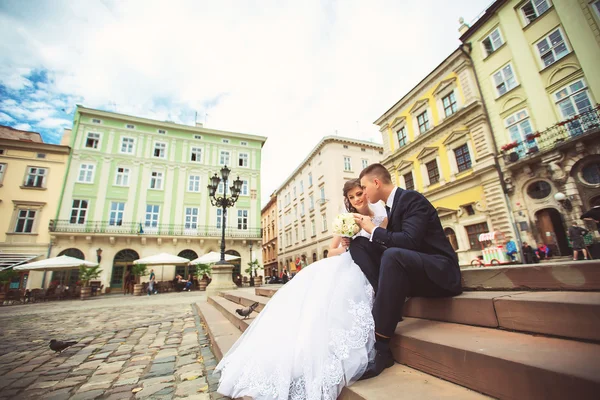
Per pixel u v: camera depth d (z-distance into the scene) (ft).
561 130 37.32
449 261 5.70
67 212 67.15
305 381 4.69
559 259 36.17
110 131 76.07
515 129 43.86
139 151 77.66
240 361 6.11
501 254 38.70
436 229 5.98
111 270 67.15
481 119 47.96
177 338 13.55
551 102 40.22
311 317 5.20
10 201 63.36
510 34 45.65
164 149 81.00
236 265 80.23
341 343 4.71
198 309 22.11
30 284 59.98
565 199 36.40
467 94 50.67
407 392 3.92
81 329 17.25
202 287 62.69
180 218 76.89
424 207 5.91
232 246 80.79
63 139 79.30
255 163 90.43
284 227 125.90
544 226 39.42
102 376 8.68
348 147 94.99
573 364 2.96
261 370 5.37
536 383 3.05
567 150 36.65
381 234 5.72
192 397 6.86
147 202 74.90
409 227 5.58
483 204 46.52
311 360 4.76
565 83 38.96
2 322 21.17
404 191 6.33
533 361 3.18
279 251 131.13
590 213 19.51
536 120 41.45
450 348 4.16
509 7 46.09
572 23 38.68
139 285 56.44
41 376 8.84
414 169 61.21
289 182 122.62
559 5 40.14
